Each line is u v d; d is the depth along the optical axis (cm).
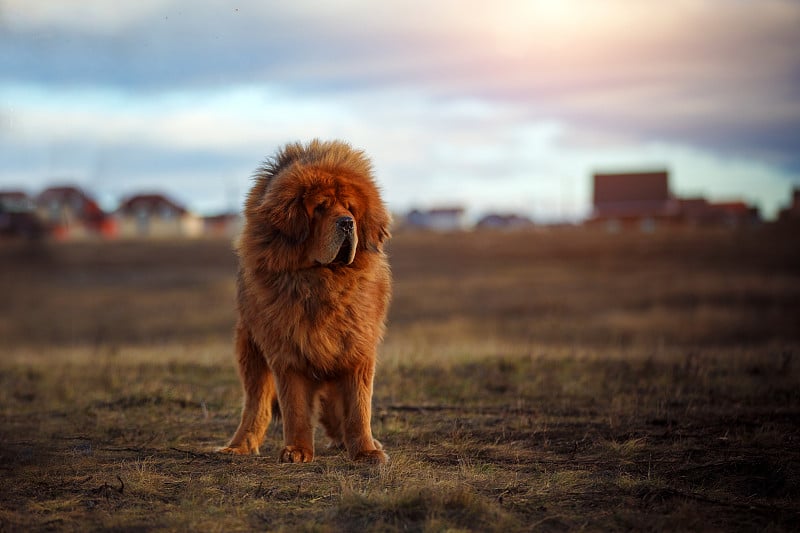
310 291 693
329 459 720
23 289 4594
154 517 538
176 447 777
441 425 873
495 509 538
